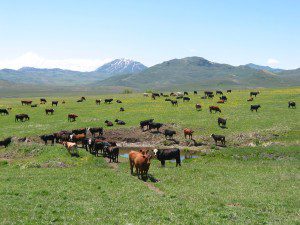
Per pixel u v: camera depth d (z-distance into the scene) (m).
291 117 66.94
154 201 23.89
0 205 22.14
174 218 20.06
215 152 47.34
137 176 33.22
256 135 57.66
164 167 38.34
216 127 62.69
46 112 78.31
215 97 97.00
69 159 40.72
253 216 20.61
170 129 63.44
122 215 20.69
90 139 46.50
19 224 18.81
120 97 111.31
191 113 73.75
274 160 43.59
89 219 19.89
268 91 106.25
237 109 76.31
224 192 26.64
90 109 82.62
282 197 25.12
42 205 22.56
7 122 70.31
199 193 26.11
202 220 19.78
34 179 30.86
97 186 28.52
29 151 45.56
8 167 38.31
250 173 34.97
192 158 45.44
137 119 69.75
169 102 89.56
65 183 29.52
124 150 55.56
